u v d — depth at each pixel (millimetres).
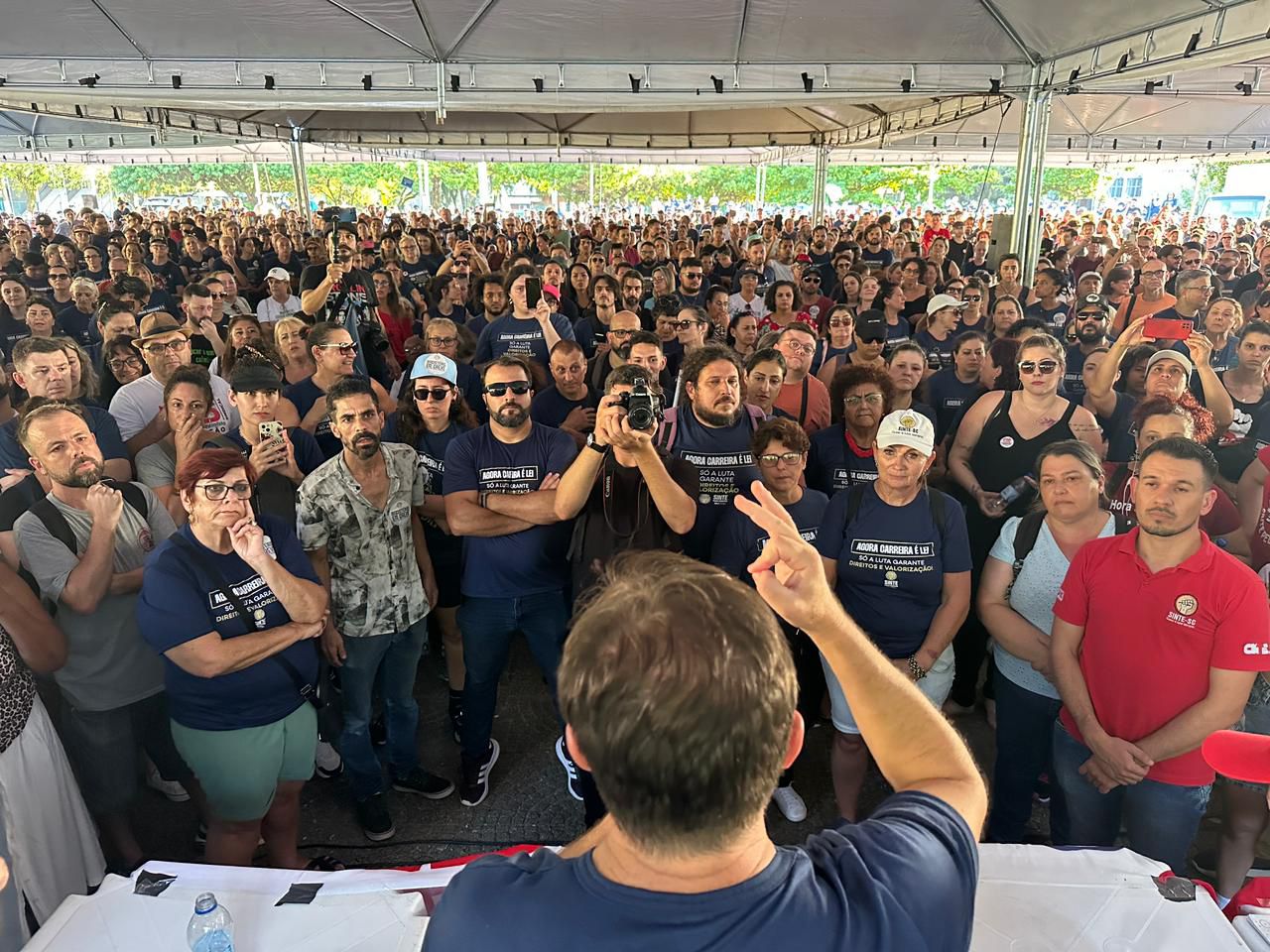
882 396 3576
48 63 7535
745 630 745
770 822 3080
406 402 3592
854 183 41188
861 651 905
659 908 716
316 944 1434
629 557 879
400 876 1588
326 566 2820
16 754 2100
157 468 3355
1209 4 5219
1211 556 2076
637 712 689
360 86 7672
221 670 2197
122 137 18250
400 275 8828
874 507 2781
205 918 1421
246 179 39750
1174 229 15359
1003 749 2750
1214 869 2789
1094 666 2250
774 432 2920
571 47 7258
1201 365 3893
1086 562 2275
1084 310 5004
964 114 11211
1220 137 16188
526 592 2963
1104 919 1458
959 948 794
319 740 3385
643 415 2469
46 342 3518
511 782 3258
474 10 6613
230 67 7633
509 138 17453
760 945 710
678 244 12586
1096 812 2371
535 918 735
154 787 3217
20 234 12453
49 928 1460
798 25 6750
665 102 7703
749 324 5570
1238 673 2039
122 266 9344
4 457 3211
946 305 5832
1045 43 6879
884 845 805
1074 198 37688
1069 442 2570
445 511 2994
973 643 3627
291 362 4383
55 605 2482
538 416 4227
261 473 2943
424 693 3961
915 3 6340
